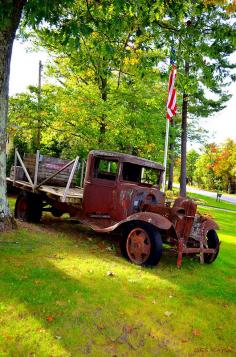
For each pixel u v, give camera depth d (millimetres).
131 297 4902
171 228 6742
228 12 7367
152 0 7293
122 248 6777
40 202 9008
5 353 3268
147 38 8688
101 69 11961
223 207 32062
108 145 13898
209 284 6043
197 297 5359
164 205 7641
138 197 7258
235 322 4684
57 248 6625
